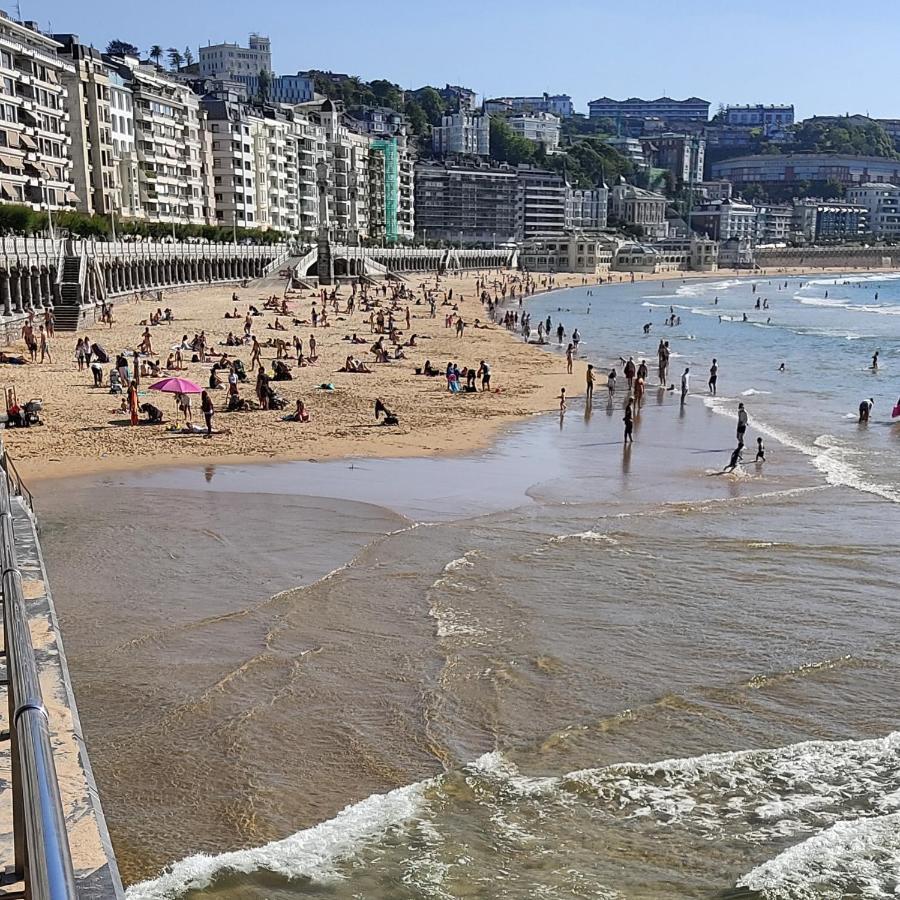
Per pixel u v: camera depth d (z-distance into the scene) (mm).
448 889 11227
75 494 29188
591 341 87625
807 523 26969
